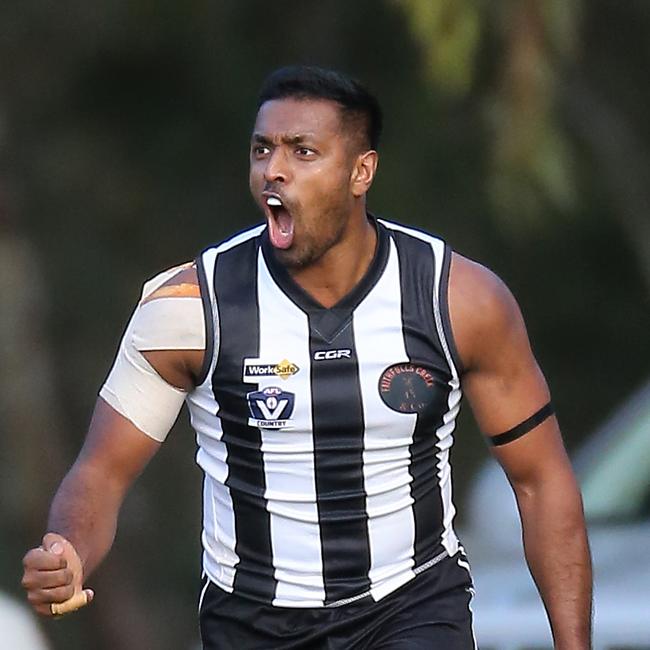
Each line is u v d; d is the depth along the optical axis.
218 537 16.91
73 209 45.72
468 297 16.52
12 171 38.31
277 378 16.33
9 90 44.34
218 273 16.55
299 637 16.73
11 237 36.94
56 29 44.41
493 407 16.89
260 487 16.58
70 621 40.00
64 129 45.66
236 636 16.94
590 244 46.94
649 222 43.97
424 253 16.59
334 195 16.12
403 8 32.84
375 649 16.73
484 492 26.66
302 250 16.12
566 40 33.94
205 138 46.03
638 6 43.69
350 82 16.27
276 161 16.06
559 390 48.16
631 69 44.22
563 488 17.09
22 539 40.03
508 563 25.73
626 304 47.62
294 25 44.59
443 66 32.78
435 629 16.69
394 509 16.62
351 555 16.62
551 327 48.00
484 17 33.75
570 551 17.05
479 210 44.19
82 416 44.69
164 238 46.12
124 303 45.66
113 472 16.77
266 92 16.33
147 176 46.03
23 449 36.88
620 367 48.09
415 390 16.41
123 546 45.25
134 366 16.64
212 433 16.69
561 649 16.88
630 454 27.23
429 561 16.84
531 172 34.19
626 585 24.09
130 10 44.00
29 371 36.78
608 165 43.75
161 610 45.06
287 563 16.67
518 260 46.97
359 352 16.33
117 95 45.59
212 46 45.00
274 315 16.36
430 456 16.72
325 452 16.41
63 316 45.38
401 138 43.78
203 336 16.41
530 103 33.94
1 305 36.66
